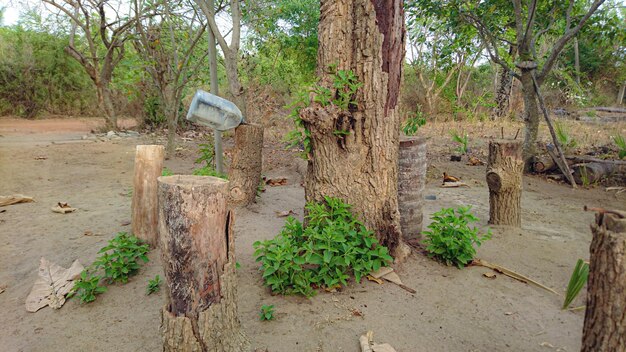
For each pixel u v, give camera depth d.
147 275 3.38
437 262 3.51
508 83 15.43
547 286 3.21
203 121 4.05
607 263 1.68
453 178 6.93
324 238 2.95
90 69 14.03
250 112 11.45
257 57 14.23
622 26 9.06
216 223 2.12
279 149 9.38
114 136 12.55
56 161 8.54
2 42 20.33
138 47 9.02
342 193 3.34
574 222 4.88
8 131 14.02
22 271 3.60
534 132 7.59
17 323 2.84
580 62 20.78
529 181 7.14
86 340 2.61
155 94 13.41
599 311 1.73
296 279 2.93
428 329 2.61
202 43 10.53
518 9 7.25
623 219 1.66
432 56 15.62
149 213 3.83
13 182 6.70
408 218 3.86
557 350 2.42
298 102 3.34
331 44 3.28
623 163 6.89
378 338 2.50
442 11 8.02
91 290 3.04
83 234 4.37
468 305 2.89
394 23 3.21
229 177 5.07
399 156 3.76
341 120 3.24
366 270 3.13
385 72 3.21
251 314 2.75
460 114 15.87
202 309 2.12
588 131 10.94
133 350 2.50
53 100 21.02
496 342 2.50
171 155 9.09
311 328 2.60
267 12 8.21
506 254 3.82
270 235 4.16
